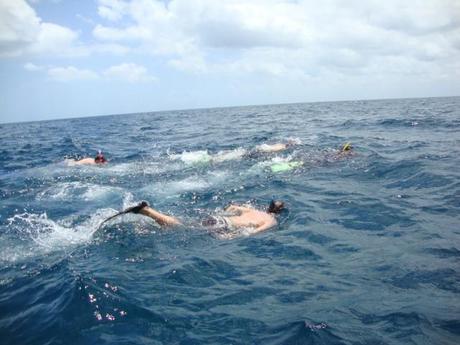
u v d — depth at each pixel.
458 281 5.38
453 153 14.16
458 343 4.16
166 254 6.84
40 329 4.77
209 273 6.06
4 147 26.64
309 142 18.72
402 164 12.61
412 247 6.59
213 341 4.42
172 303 5.20
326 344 4.26
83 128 47.31
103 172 14.48
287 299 5.22
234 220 8.15
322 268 6.08
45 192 11.82
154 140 25.80
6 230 8.40
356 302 5.03
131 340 4.48
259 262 6.42
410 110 43.09
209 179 12.45
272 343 4.33
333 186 10.88
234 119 44.53
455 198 9.13
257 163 14.23
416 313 4.69
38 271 6.34
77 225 8.53
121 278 5.88
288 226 8.08
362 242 7.00
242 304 5.15
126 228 8.02
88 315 4.95
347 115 39.66
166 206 9.84
